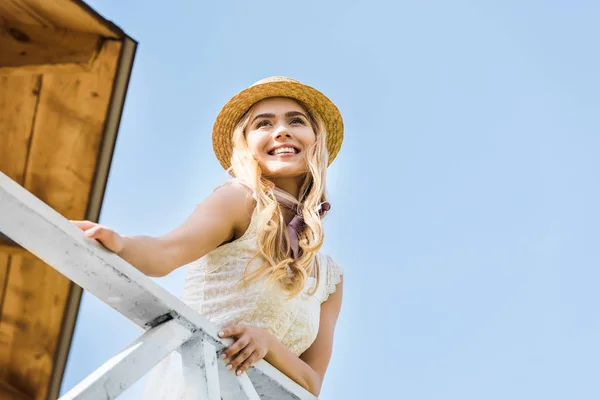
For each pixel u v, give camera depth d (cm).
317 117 288
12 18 268
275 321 240
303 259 248
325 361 266
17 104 281
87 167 284
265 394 228
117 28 267
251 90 285
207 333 202
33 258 284
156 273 216
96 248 181
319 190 267
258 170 266
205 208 245
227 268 246
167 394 229
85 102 277
